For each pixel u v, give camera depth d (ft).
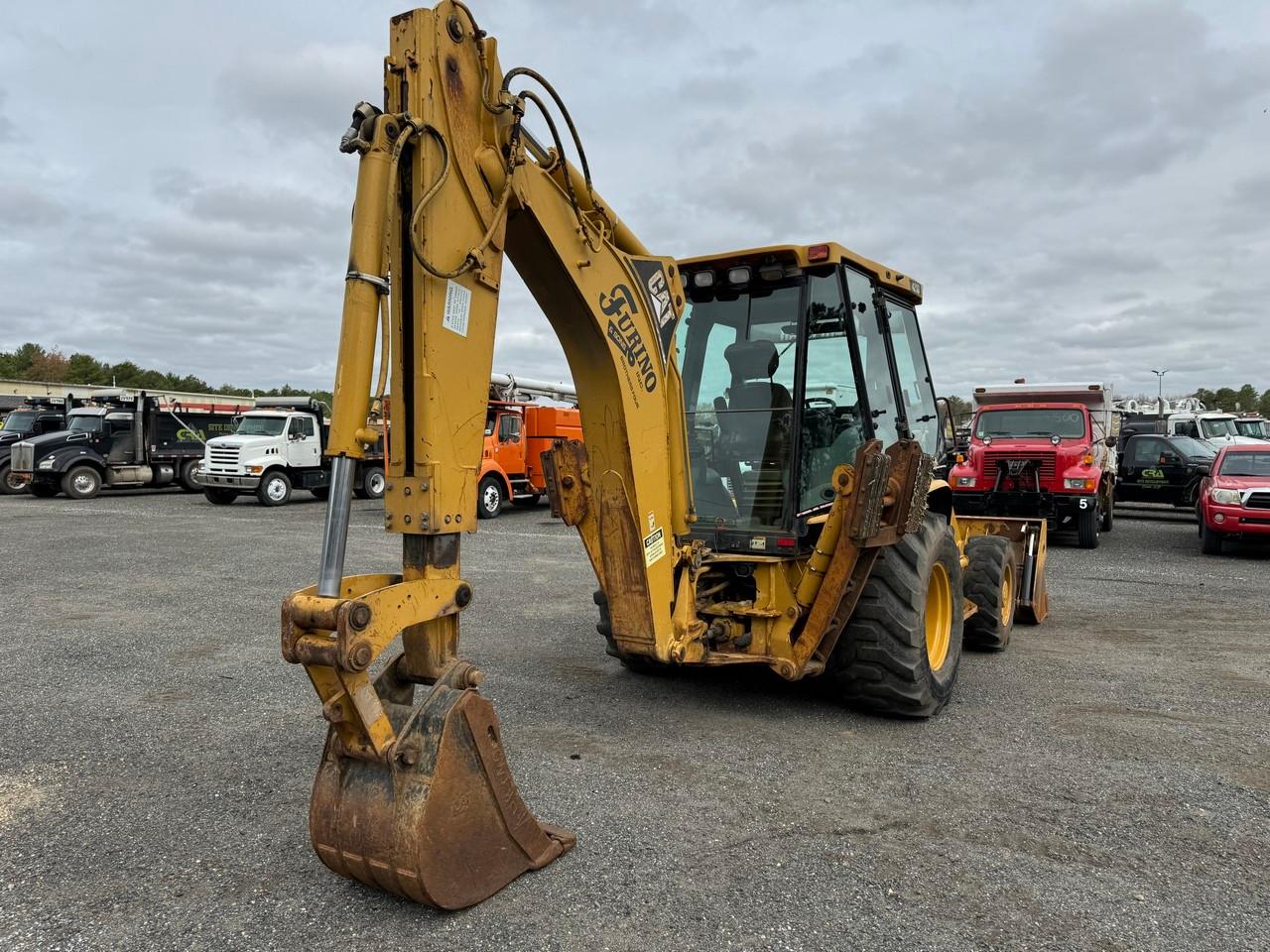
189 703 16.38
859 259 15.97
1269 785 12.48
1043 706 16.28
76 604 26.02
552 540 42.60
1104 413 46.42
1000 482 41.73
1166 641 21.90
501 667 18.85
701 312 16.58
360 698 8.18
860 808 11.59
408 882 8.31
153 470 71.31
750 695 16.81
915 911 9.03
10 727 14.98
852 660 15.07
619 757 13.47
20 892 9.50
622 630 13.56
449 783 8.61
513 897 9.20
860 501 13.46
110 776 12.79
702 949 8.30
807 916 8.89
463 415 9.38
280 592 28.12
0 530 45.14
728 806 11.60
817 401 15.71
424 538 9.09
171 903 9.22
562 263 10.99
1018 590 23.09
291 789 12.32
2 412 124.47
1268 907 9.17
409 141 8.82
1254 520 36.32
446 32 9.13
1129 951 8.36
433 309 8.91
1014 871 9.91
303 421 65.10
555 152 10.92
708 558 15.08
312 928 8.70
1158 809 11.63
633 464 12.69
